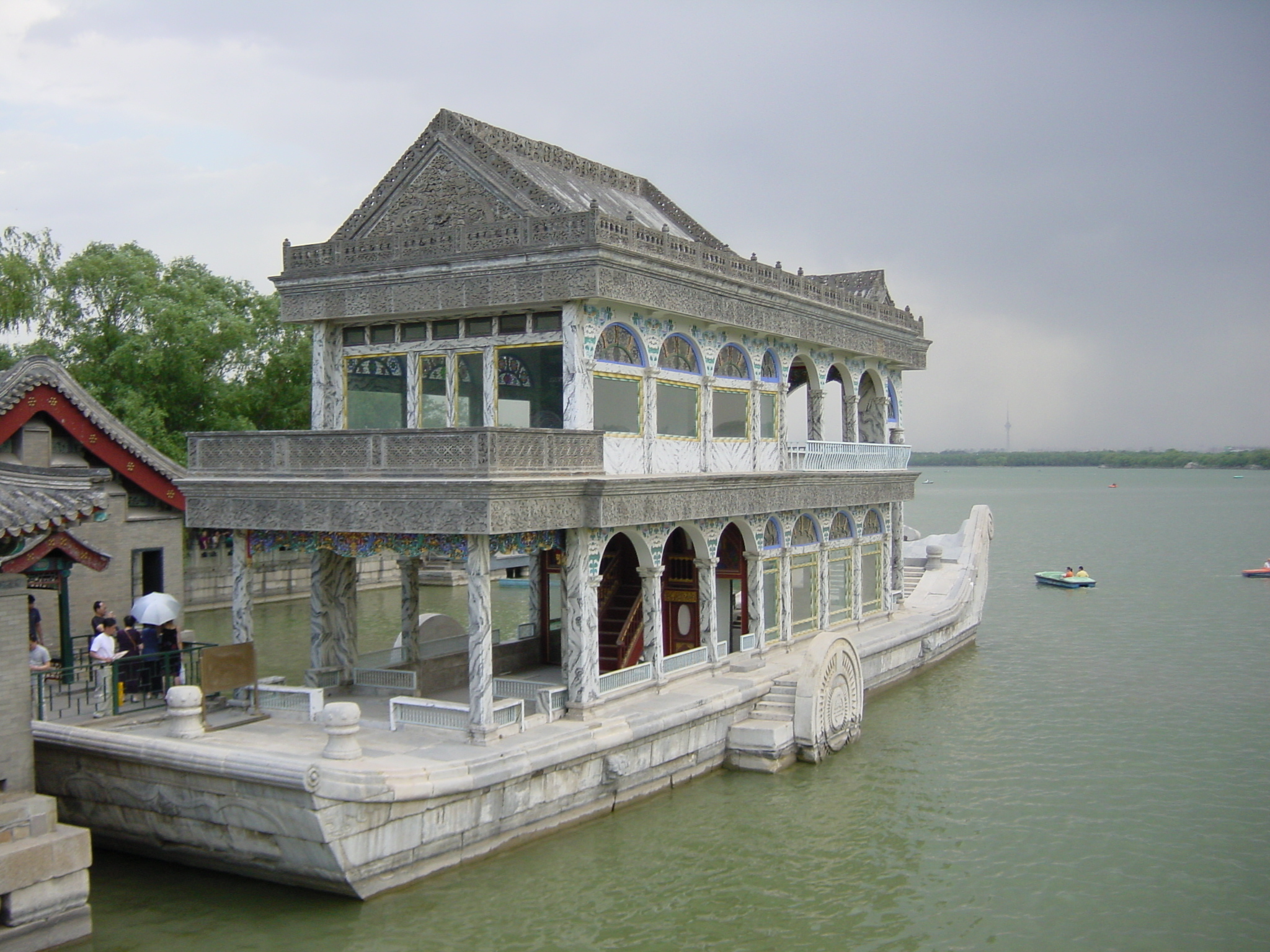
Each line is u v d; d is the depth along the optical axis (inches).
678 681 1067.9
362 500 854.5
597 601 937.5
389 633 1793.8
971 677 1496.1
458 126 1005.2
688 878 796.6
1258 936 730.8
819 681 1070.4
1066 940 724.0
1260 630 1898.4
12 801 667.4
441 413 1007.0
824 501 1318.9
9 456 1121.4
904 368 1611.7
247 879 755.4
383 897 729.6
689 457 1083.9
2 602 698.2
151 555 1277.1
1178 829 918.4
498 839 804.0
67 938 660.1
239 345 2116.1
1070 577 2534.5
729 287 1093.8
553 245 903.7
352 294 1005.2
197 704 802.8
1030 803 976.9
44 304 1955.0
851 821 920.9
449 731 844.6
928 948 710.5
